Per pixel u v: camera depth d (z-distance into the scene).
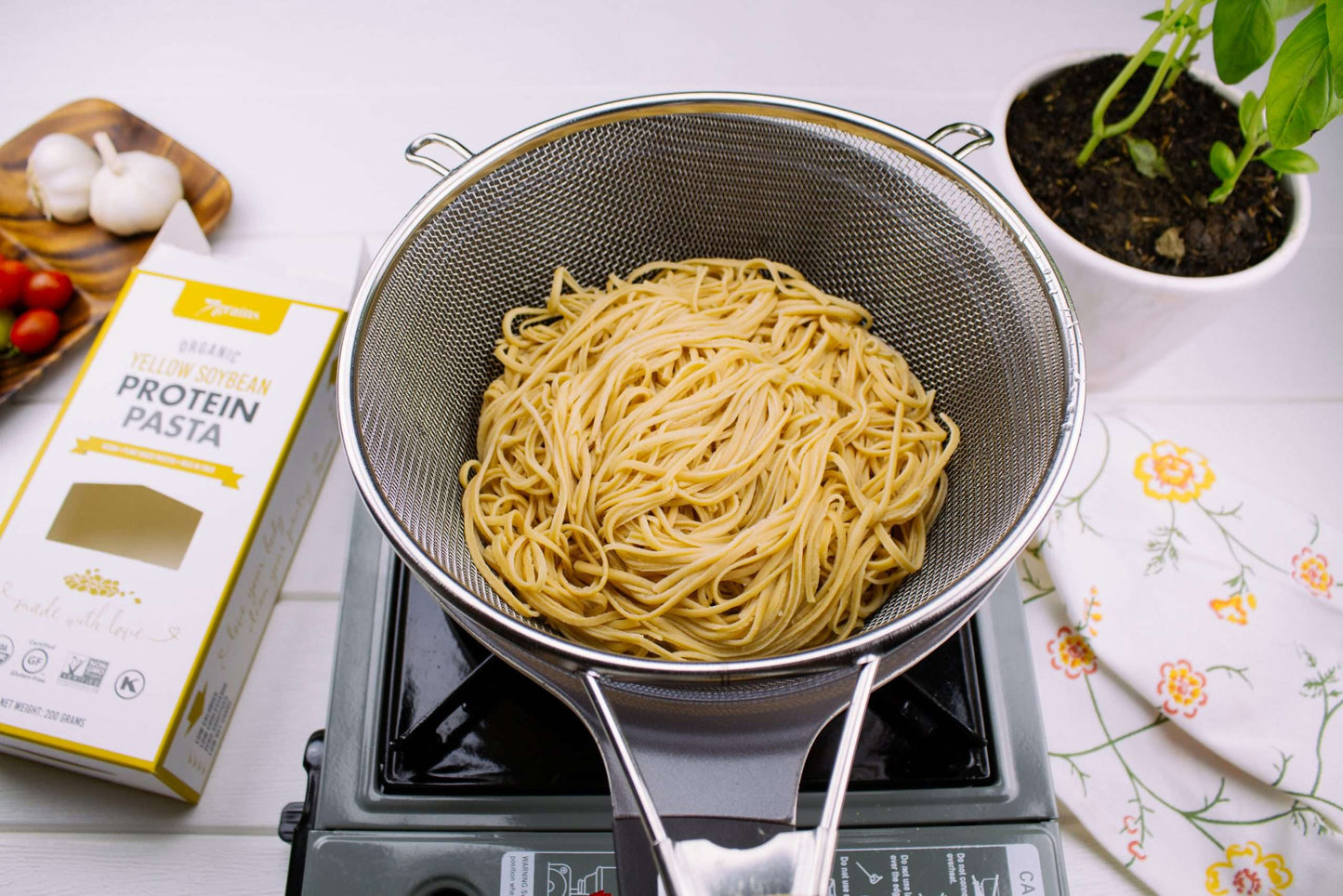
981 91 1.24
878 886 0.75
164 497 0.91
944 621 0.63
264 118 1.23
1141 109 0.89
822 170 0.84
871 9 1.29
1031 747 0.80
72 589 0.84
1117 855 0.85
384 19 1.29
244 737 0.92
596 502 0.82
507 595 0.78
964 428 0.86
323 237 1.16
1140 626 0.91
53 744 0.81
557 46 1.27
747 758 0.61
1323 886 0.82
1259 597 0.92
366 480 0.63
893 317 0.91
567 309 0.91
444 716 0.81
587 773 0.79
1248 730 0.87
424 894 0.75
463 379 0.88
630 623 0.80
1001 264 0.77
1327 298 1.13
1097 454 1.00
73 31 1.28
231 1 1.30
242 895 0.87
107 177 1.10
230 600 0.87
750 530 0.80
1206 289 0.86
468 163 0.77
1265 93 0.78
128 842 0.89
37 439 1.05
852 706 0.58
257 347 0.95
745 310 0.90
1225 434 1.06
